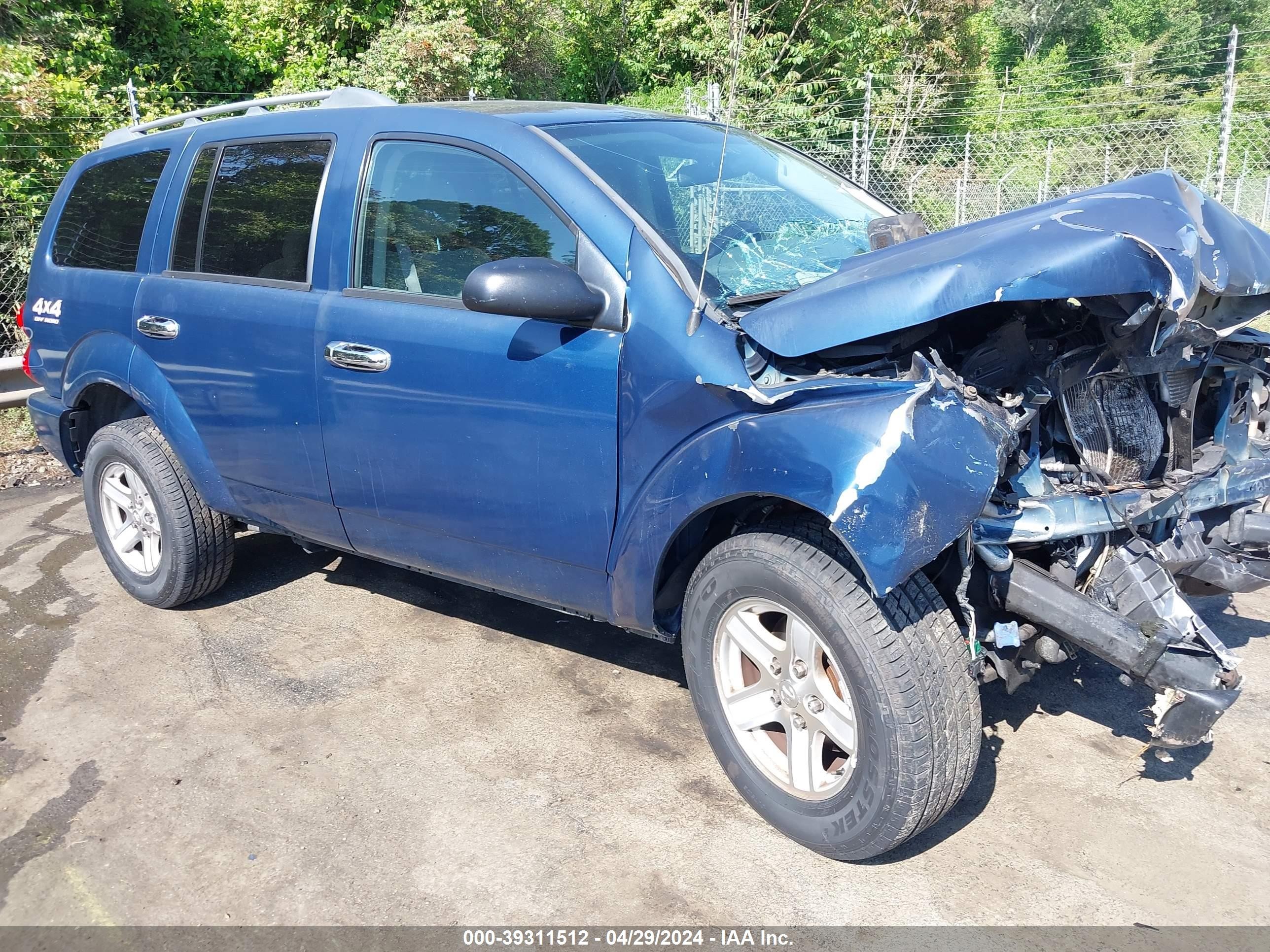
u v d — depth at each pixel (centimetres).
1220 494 271
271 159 351
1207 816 268
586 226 273
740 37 371
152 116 1098
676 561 273
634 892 249
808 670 247
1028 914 236
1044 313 261
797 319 242
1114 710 318
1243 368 283
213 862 264
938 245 256
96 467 415
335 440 329
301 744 316
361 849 267
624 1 1836
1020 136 1469
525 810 281
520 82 1714
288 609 412
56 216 435
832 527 219
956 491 214
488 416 288
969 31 2253
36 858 268
